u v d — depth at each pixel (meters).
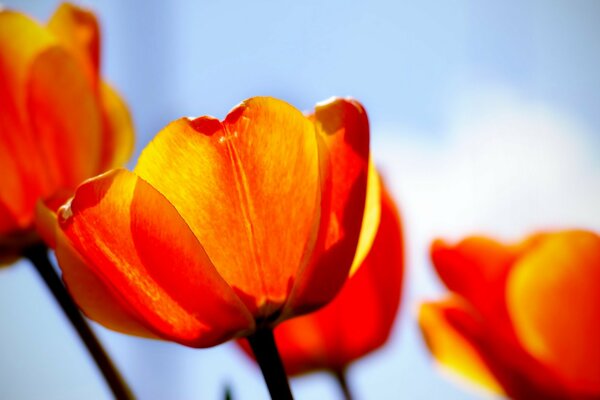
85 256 0.59
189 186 0.60
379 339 0.69
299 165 0.60
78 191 0.59
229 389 0.63
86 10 0.71
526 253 0.66
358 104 0.61
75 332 0.66
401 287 0.68
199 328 0.60
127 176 0.59
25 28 0.69
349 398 0.69
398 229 0.67
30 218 0.68
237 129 0.60
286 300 0.61
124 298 0.60
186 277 0.60
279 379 0.61
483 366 0.66
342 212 0.60
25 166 0.68
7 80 0.68
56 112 0.68
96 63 0.70
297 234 0.61
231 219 0.60
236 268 0.61
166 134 0.60
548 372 0.64
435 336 0.67
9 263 0.68
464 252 0.67
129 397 0.66
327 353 0.69
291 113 0.60
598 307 0.64
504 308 0.66
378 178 0.66
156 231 0.59
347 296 0.68
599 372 0.65
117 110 0.71
